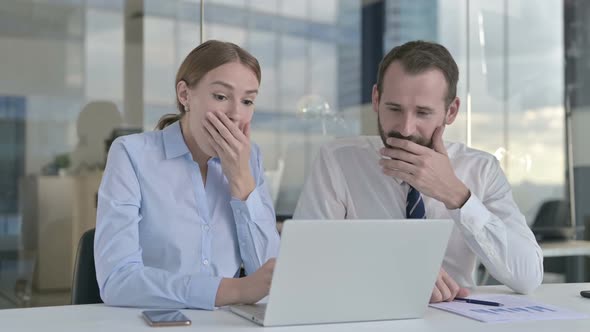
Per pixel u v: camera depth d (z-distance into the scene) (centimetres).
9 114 323
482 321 153
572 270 434
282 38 372
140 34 344
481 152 249
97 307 168
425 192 204
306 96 376
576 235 435
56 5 330
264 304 168
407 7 397
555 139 433
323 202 246
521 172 426
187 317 154
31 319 150
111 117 339
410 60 209
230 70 194
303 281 143
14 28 324
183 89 204
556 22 434
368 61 388
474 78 416
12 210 326
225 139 196
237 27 363
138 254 184
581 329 144
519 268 202
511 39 424
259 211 203
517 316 157
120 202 192
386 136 214
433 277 154
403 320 154
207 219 206
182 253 203
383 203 243
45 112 329
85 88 335
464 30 412
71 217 336
